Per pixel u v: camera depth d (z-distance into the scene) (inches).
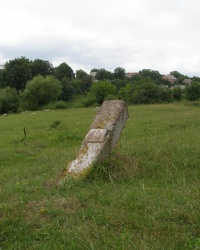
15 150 549.6
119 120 292.5
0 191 251.3
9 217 189.2
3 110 2812.5
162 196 206.2
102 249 154.3
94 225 176.4
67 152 454.6
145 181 249.4
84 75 4276.6
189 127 632.4
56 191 231.0
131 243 156.9
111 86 2613.2
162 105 1829.5
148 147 339.3
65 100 3501.5
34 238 172.2
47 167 362.9
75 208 199.0
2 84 3676.2
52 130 794.8
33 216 190.2
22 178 326.6
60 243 163.5
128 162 282.8
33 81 2797.7
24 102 2817.4
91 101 2422.5
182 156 302.7
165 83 4330.7
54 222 183.0
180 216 177.6
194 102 1782.7
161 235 162.4
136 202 197.8
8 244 168.7
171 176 256.7
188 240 153.0
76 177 252.7
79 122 997.2
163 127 683.4
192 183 236.1
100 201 206.2
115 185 236.7
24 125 1045.2
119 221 178.7
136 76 4576.8
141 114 1204.5
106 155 276.7
